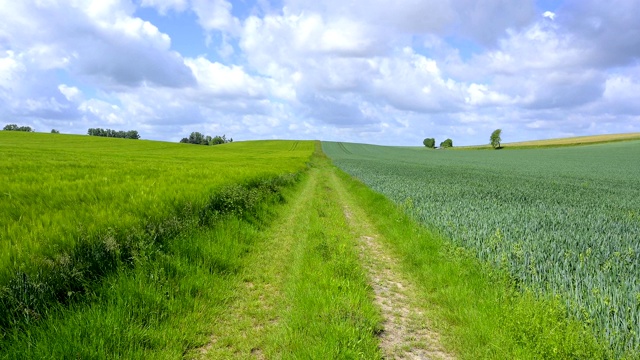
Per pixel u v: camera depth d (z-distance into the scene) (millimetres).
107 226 5469
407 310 5160
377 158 72438
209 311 4762
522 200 14352
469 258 6410
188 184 10609
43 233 4754
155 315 4379
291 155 63031
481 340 4203
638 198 16688
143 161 25625
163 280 5066
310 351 3807
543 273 5379
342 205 15055
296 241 8578
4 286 3652
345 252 7352
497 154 95625
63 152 35438
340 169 36281
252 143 122562
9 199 6742
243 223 9094
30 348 3361
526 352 3736
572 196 16719
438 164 56188
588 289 4578
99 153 38875
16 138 73062
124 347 3721
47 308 3898
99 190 8242
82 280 4414
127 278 4770
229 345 4094
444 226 8672
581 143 116438
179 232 6852
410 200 11984
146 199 7516
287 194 16172
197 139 175375
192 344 4043
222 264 6305
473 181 23750
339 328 4137
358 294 5246
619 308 4125
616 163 60125
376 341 4227
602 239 7180
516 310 4309
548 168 49000
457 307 5047
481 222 8727
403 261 7406
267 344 4113
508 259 5969
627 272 5391
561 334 3666
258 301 5234
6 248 4137
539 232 7652
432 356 4031
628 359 3398
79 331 3660
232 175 14680
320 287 5453
